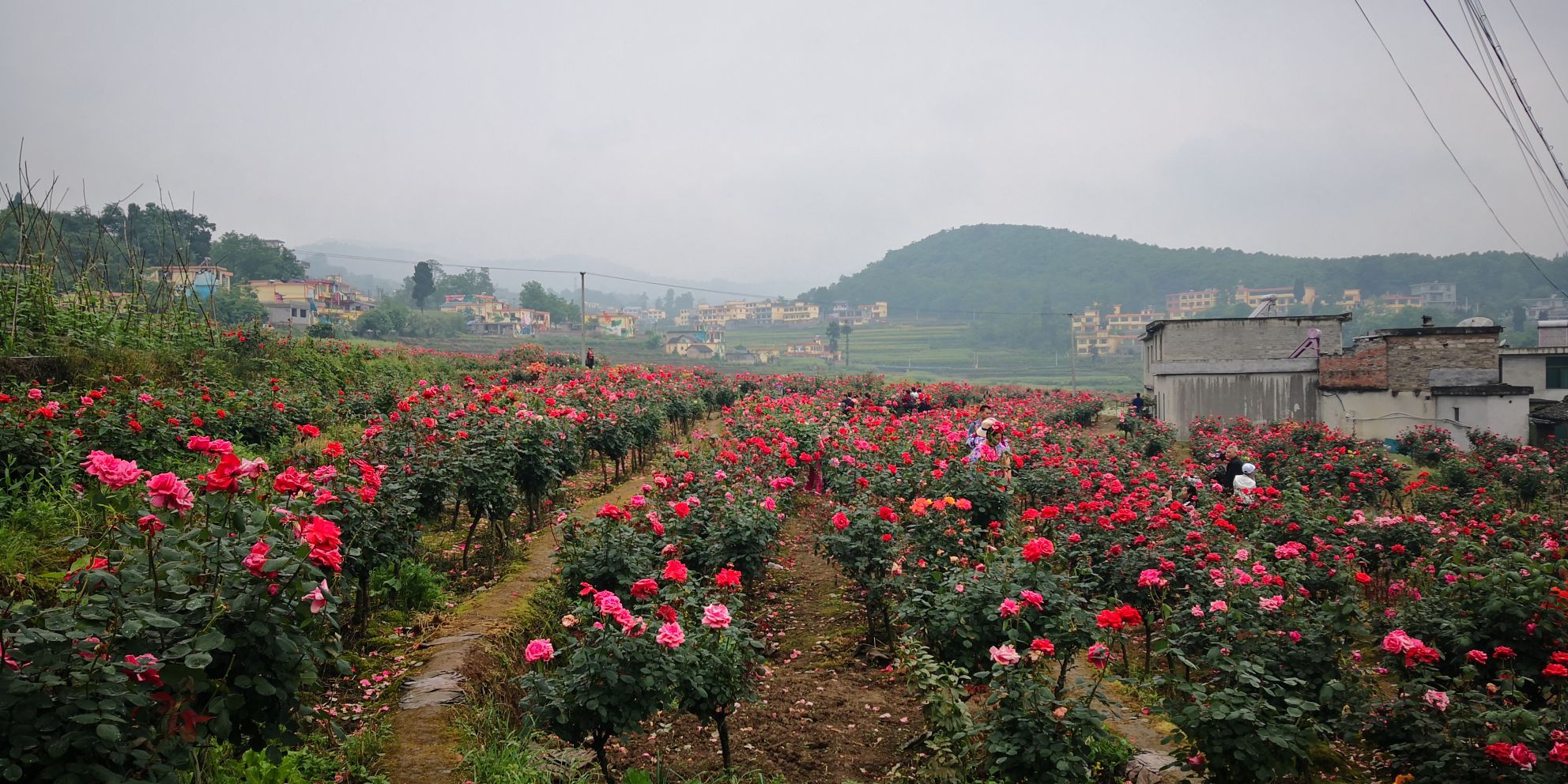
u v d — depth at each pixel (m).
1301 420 32.28
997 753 4.86
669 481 9.95
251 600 3.58
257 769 4.20
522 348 37.62
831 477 13.58
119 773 3.05
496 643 6.70
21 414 7.96
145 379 11.40
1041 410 31.30
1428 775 4.98
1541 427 30.28
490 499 8.65
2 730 2.79
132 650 3.30
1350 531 10.50
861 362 143.12
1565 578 7.13
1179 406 33.00
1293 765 4.70
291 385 15.71
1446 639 6.58
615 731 4.51
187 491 3.63
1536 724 4.75
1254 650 6.14
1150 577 6.80
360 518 6.35
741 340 168.88
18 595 5.24
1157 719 6.46
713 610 4.84
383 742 4.99
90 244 15.20
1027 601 5.90
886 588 7.68
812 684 7.05
